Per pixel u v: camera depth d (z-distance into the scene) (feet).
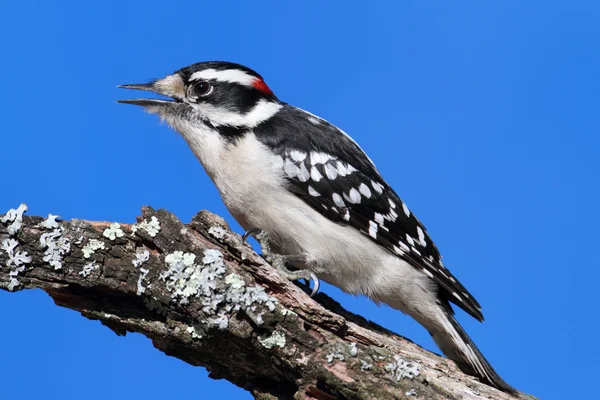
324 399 24.64
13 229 24.11
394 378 24.11
